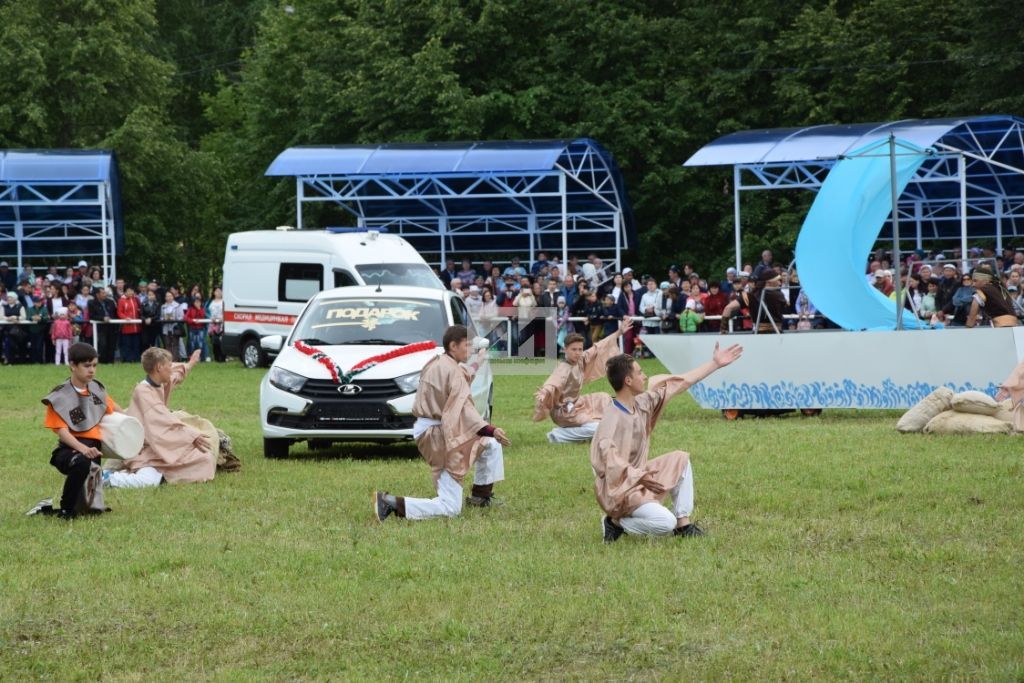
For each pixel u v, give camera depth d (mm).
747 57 50031
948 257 34875
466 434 12422
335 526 12188
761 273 23719
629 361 11195
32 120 53062
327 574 10273
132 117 54062
